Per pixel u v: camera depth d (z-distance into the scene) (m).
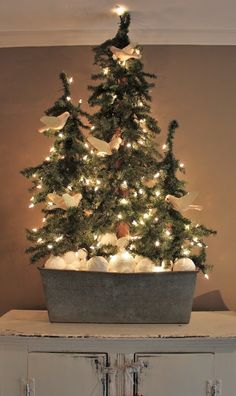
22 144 2.19
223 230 2.16
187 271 1.71
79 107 1.86
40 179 1.82
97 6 1.90
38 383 1.63
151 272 1.69
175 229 1.75
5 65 2.20
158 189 1.77
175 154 2.17
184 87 2.19
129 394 1.61
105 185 1.77
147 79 2.19
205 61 2.20
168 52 2.20
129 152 1.77
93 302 1.73
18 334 1.63
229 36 2.17
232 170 2.17
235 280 2.15
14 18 2.01
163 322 1.76
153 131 1.84
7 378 1.65
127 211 1.73
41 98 2.20
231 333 1.66
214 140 2.18
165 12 1.95
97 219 1.75
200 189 2.17
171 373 1.63
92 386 1.62
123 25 1.84
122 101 1.78
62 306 1.75
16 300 2.16
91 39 2.18
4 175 2.19
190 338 1.61
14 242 2.17
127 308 1.73
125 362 1.62
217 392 1.63
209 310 2.13
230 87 2.19
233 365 1.64
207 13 1.96
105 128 1.77
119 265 1.70
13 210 2.18
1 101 2.20
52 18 2.01
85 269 1.75
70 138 1.78
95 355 1.62
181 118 2.19
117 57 1.79
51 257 1.78
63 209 1.76
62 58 2.20
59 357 1.63
